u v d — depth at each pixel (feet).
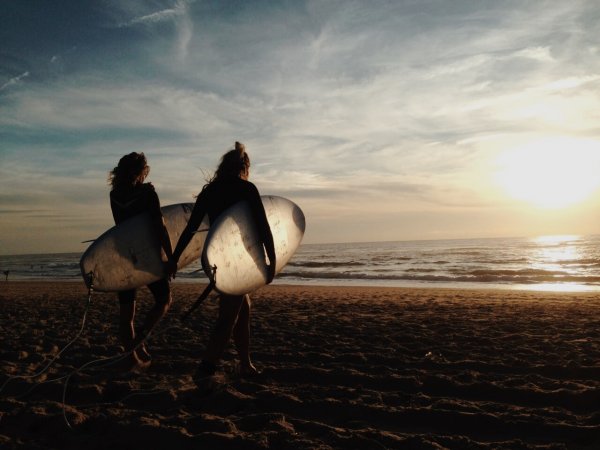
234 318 9.93
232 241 9.21
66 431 8.05
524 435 7.95
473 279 62.64
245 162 10.25
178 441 7.49
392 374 11.75
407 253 166.30
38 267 144.05
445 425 8.45
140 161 11.35
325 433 7.89
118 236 10.71
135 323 20.53
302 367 11.89
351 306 27.27
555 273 68.80
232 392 9.85
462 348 14.73
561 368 12.03
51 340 16.56
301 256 171.73
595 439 7.63
